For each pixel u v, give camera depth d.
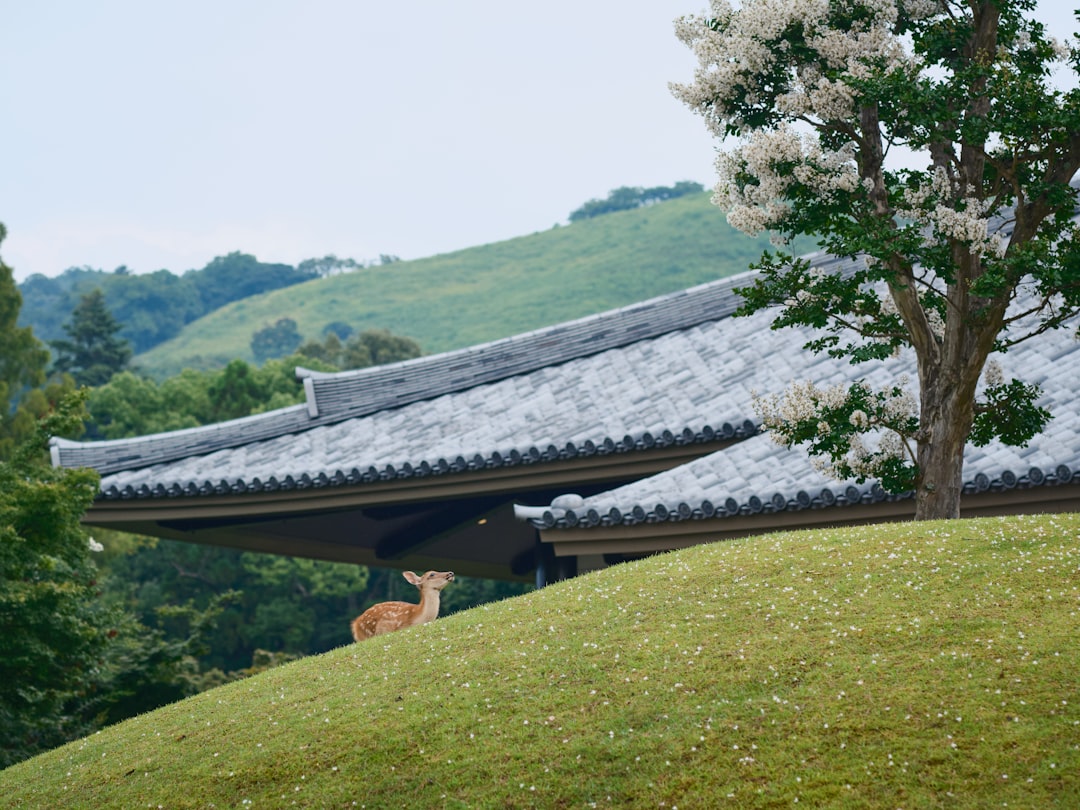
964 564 10.18
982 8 11.85
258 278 185.62
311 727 9.48
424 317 158.38
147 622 55.16
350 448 19.03
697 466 14.87
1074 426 13.48
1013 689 8.09
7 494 16.52
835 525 13.39
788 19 11.56
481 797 8.04
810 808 7.33
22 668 16.33
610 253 168.62
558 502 14.27
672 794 7.71
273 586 57.34
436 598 13.09
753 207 11.72
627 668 9.35
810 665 8.87
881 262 11.70
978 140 11.03
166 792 9.03
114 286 171.00
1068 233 13.09
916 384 16.16
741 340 19.20
